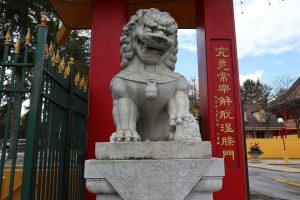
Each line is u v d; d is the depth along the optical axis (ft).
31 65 9.20
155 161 7.02
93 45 17.48
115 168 7.00
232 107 16.35
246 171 15.70
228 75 16.69
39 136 9.26
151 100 8.25
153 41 8.23
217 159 7.17
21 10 32.55
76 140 14.02
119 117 8.18
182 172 6.99
